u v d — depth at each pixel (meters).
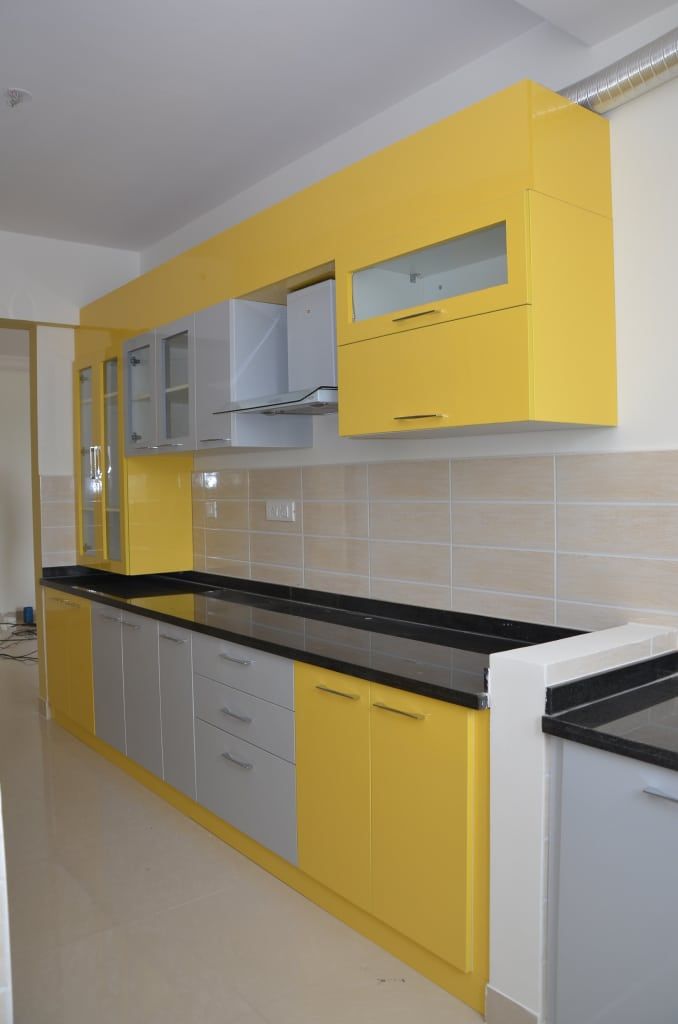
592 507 2.34
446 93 2.74
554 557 2.44
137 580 4.40
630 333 2.24
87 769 3.81
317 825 2.48
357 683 2.30
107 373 4.34
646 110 2.18
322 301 2.88
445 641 2.58
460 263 2.30
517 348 2.05
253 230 3.08
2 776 3.73
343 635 2.71
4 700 5.05
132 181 3.56
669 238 2.15
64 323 4.39
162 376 3.75
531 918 1.86
